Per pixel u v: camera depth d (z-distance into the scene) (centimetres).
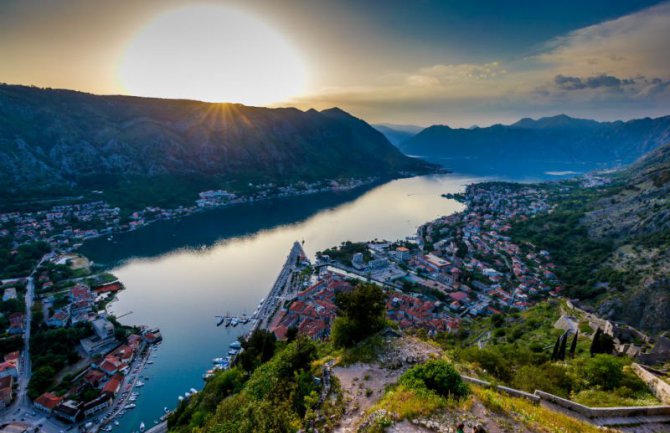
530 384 3672
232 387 6284
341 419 2677
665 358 4666
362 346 3938
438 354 3819
